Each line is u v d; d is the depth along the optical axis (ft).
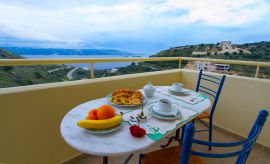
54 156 4.61
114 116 2.69
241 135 6.38
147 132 2.59
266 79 5.82
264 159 5.33
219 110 6.95
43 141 4.31
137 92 4.01
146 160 3.25
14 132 3.77
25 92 3.77
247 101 6.08
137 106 3.57
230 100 6.56
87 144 2.21
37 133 4.15
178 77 8.30
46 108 4.18
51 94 4.20
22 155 4.00
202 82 7.42
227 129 6.78
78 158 5.07
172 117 3.07
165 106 3.21
